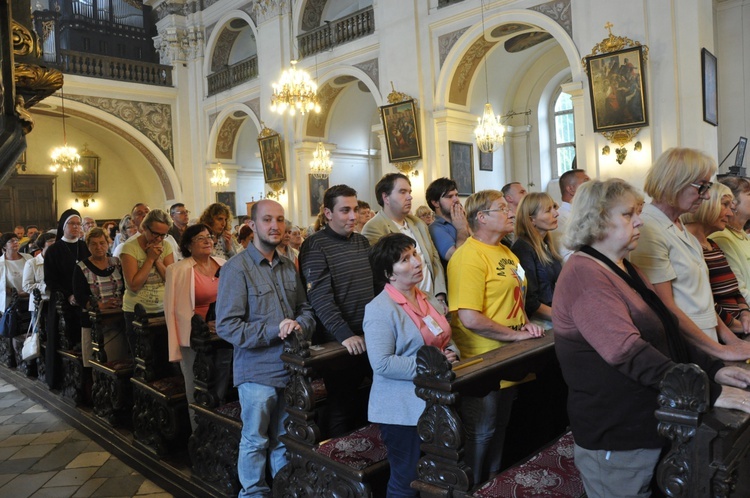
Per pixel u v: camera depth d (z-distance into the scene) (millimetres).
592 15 9188
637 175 8883
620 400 1764
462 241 3766
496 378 2500
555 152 13875
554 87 13750
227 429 3449
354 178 16297
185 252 4145
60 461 4438
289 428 2914
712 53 8883
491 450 2938
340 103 15242
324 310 2947
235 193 18234
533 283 3275
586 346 1808
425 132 11703
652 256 2279
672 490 1645
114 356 5316
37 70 2160
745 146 9320
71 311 5883
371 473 2584
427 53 11555
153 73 17734
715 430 1563
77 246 6016
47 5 18391
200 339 3619
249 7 15891
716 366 1858
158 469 4055
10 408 5887
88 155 18953
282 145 15008
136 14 19719
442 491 2227
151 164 18094
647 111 8672
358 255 3189
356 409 3490
